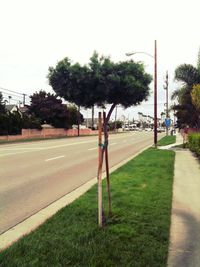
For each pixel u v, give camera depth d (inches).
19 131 2293.3
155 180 498.3
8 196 414.0
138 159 813.9
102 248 222.4
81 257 207.9
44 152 1035.9
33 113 2977.4
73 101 288.2
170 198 381.7
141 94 285.7
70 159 846.5
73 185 493.7
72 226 271.7
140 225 277.4
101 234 250.7
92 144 1513.3
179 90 1439.5
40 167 679.7
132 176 534.9
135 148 1331.2
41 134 2618.1
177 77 1346.0
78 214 310.0
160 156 895.7
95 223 280.2
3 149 1159.0
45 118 2972.4
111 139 2192.4
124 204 344.2
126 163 727.7
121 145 1531.7
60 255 209.8
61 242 233.5
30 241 235.9
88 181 528.4
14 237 263.1
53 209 354.9
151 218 299.9
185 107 1455.5
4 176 557.0
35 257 207.0
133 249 225.3
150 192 407.8
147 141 1919.3
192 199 397.1
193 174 592.4
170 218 308.7
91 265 197.0
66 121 3097.9
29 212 342.6
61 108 3009.4
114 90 278.7
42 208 359.9
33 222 307.0
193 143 973.2
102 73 269.6
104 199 370.0
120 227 268.4
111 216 299.1
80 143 1609.3
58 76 274.4
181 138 2330.2
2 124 2087.8
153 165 686.5
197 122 1466.5
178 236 267.1
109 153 1080.8
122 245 230.7
